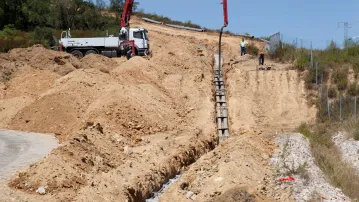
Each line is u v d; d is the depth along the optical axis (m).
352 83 26.66
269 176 13.97
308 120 24.69
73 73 23.70
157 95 24.77
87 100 21.64
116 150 15.77
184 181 14.16
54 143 16.80
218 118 24.67
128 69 27.34
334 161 15.81
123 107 20.64
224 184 12.99
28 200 10.17
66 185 11.30
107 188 11.79
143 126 20.28
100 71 25.20
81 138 14.53
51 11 51.62
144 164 14.87
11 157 13.86
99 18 52.50
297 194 12.08
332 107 25.12
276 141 18.70
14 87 24.86
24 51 29.16
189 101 25.92
